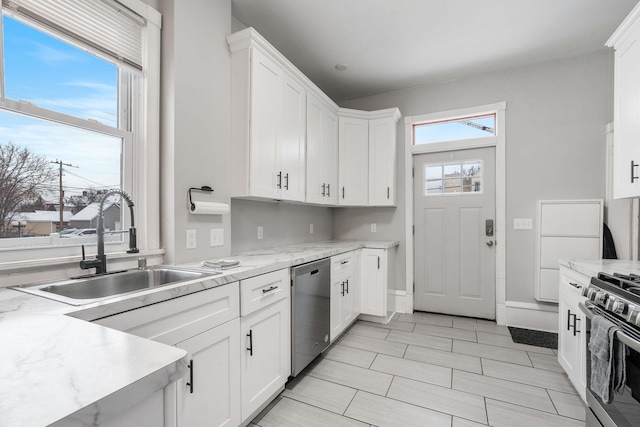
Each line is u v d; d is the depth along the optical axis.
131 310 1.04
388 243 3.29
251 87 2.04
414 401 1.80
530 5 2.20
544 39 2.63
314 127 2.86
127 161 1.67
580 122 2.87
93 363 0.55
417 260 3.57
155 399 0.56
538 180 3.00
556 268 2.80
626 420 1.09
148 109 1.71
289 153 2.45
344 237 3.93
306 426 1.58
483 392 1.89
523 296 3.05
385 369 2.18
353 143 3.44
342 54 2.89
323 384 1.98
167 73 1.75
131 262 1.59
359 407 1.74
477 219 3.30
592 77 2.83
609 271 1.62
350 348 2.54
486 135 3.27
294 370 1.94
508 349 2.51
